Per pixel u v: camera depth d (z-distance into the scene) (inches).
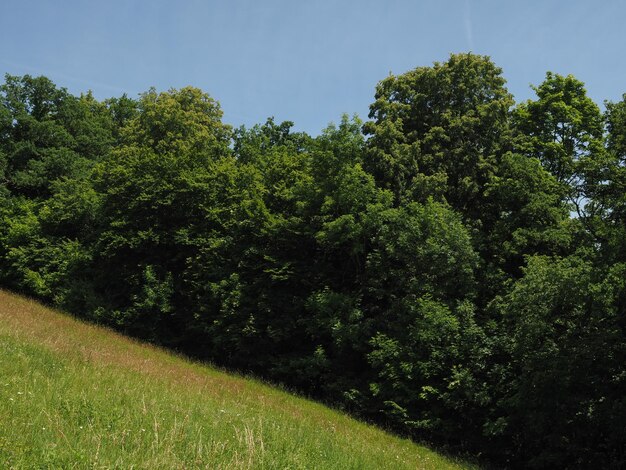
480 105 875.4
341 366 822.5
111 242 1118.4
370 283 813.2
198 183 1084.5
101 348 642.2
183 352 1015.6
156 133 1469.0
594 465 575.2
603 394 555.2
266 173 1043.9
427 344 696.4
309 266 920.3
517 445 649.6
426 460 511.2
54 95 1787.6
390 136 854.5
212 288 950.4
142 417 296.4
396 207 837.8
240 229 989.8
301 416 539.5
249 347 915.4
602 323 560.7
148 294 1034.1
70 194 1382.9
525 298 574.9
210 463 231.1
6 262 1448.1
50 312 976.9
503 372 645.9
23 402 279.4
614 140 616.1
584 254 587.8
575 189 637.9
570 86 944.3
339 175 851.4
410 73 946.1
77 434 242.1
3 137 1705.2
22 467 184.4
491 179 799.7
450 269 712.4
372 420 729.6
